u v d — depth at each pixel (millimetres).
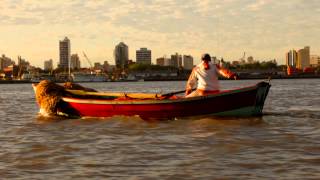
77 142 13664
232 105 18047
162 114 18578
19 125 18703
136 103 18938
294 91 50969
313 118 18781
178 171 9750
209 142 12969
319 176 9109
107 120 18891
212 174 9445
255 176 9227
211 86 18172
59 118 20703
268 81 18375
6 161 11047
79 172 9852
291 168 9773
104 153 11852
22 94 61656
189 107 18172
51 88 21344
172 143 13031
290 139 13281
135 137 14375
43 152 12109
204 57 18156
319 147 11938
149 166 10281
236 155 11133
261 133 14484
